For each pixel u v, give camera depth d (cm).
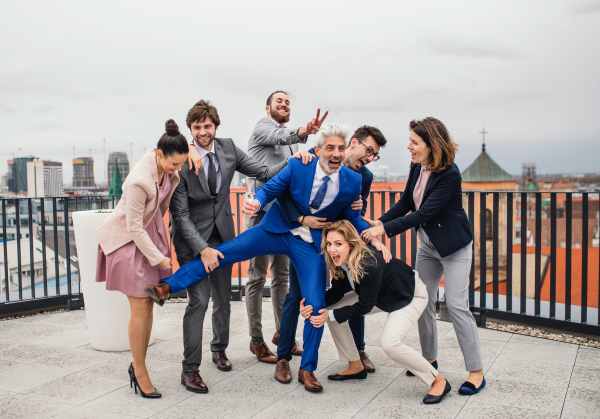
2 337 378
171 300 502
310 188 267
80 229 335
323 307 268
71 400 260
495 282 402
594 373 294
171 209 279
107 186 4075
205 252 264
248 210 256
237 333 390
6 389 275
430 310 293
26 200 457
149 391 263
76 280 516
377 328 401
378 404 254
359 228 285
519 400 256
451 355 332
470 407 249
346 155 305
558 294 2866
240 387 278
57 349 348
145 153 256
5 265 446
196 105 282
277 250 281
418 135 263
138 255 258
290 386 279
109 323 339
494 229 399
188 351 275
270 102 353
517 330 392
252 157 348
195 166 272
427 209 266
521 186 9769
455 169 266
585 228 359
